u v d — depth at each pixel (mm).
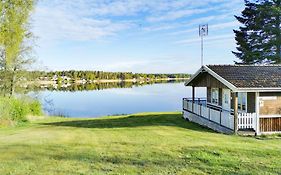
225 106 22234
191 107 23875
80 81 170750
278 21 39656
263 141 14734
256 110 17531
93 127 20609
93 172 8781
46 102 41062
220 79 18547
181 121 23750
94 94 77938
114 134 16344
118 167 9312
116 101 60531
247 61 41812
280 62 38875
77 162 9898
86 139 14484
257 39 41062
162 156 10648
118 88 108062
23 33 28500
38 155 10875
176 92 86438
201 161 9977
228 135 16625
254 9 41875
